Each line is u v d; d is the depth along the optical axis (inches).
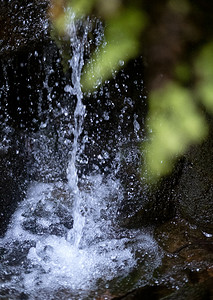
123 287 85.6
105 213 107.8
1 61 95.9
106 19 86.4
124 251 97.8
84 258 96.3
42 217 109.2
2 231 103.6
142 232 104.2
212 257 91.7
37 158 116.0
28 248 99.7
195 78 84.0
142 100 97.7
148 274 89.0
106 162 111.0
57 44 97.7
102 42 92.6
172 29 83.0
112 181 109.3
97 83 100.5
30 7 98.0
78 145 113.0
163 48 85.4
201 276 86.0
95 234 104.3
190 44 83.5
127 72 95.7
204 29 82.2
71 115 109.9
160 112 93.4
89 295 83.4
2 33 97.0
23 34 96.7
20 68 99.2
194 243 97.7
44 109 109.3
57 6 96.7
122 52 88.8
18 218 108.0
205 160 98.0
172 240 99.7
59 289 86.0
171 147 93.7
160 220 106.3
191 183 102.4
